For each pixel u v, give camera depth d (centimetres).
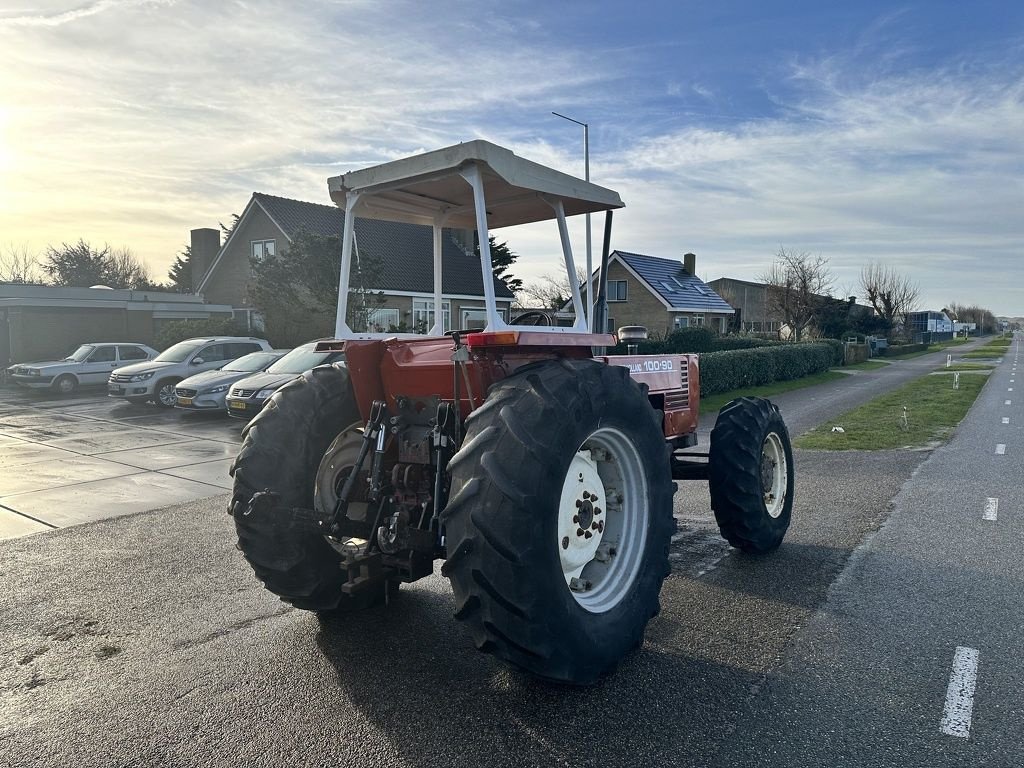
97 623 422
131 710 318
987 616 399
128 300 2689
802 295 4069
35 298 2322
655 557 350
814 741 281
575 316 387
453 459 286
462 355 307
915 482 757
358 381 346
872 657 351
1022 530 570
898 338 5362
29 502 752
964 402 1580
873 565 488
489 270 327
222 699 325
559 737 286
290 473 373
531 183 345
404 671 348
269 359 1516
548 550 279
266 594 468
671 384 509
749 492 490
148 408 1630
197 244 3631
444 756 274
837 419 1334
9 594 474
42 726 306
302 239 1947
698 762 268
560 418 289
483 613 275
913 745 278
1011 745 277
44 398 1842
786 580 462
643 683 329
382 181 360
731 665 345
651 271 4031
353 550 386
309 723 301
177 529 639
